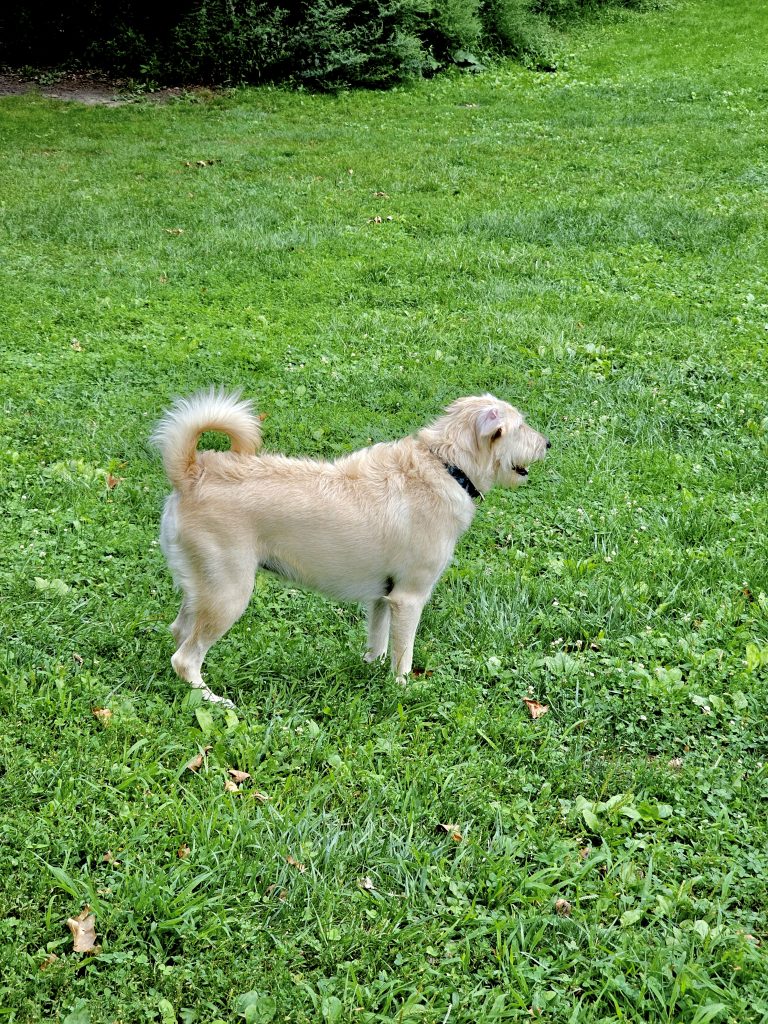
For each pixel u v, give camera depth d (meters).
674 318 9.19
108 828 3.47
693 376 8.00
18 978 2.90
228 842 3.45
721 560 5.50
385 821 3.67
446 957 3.15
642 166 15.10
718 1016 2.96
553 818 3.74
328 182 14.20
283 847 3.46
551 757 4.04
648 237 11.52
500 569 5.44
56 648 4.51
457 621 4.97
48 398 7.36
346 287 9.92
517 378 7.90
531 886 3.37
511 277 10.27
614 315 9.25
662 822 3.72
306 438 6.80
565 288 10.02
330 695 4.36
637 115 18.84
